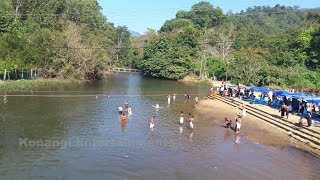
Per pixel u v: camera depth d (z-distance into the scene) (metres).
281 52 122.44
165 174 34.03
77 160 36.66
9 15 101.75
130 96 82.12
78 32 110.94
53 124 50.34
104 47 127.88
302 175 35.25
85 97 76.25
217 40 155.62
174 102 76.31
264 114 60.81
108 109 63.72
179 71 129.88
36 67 93.88
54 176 32.41
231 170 35.88
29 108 60.19
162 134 48.16
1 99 67.19
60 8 131.62
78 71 102.00
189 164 37.03
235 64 113.75
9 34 93.31
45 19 116.56
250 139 47.28
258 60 108.50
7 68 84.25
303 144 45.56
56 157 37.16
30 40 98.00
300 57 118.94
